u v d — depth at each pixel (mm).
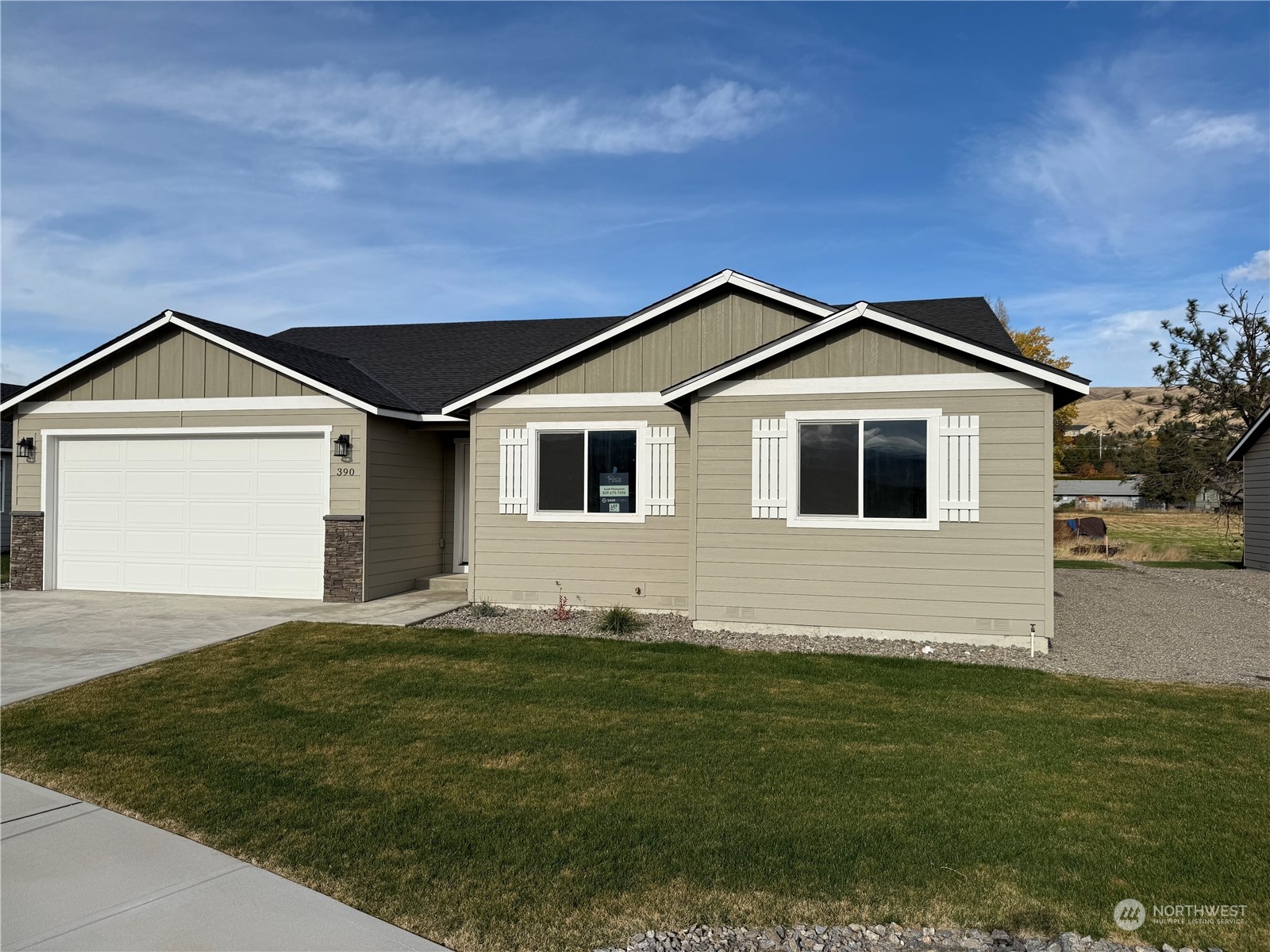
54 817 5367
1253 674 9578
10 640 10648
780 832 5141
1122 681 9125
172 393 14555
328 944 3926
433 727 7246
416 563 15312
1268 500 20469
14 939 3945
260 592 14219
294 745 6762
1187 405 27703
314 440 14016
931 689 8672
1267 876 4633
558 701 8125
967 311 15617
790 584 11227
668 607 12883
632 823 5270
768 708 7945
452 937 4008
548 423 13320
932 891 4457
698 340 12969
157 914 4188
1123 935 4074
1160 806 5578
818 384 11164
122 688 8477
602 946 3959
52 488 15219
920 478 10852
